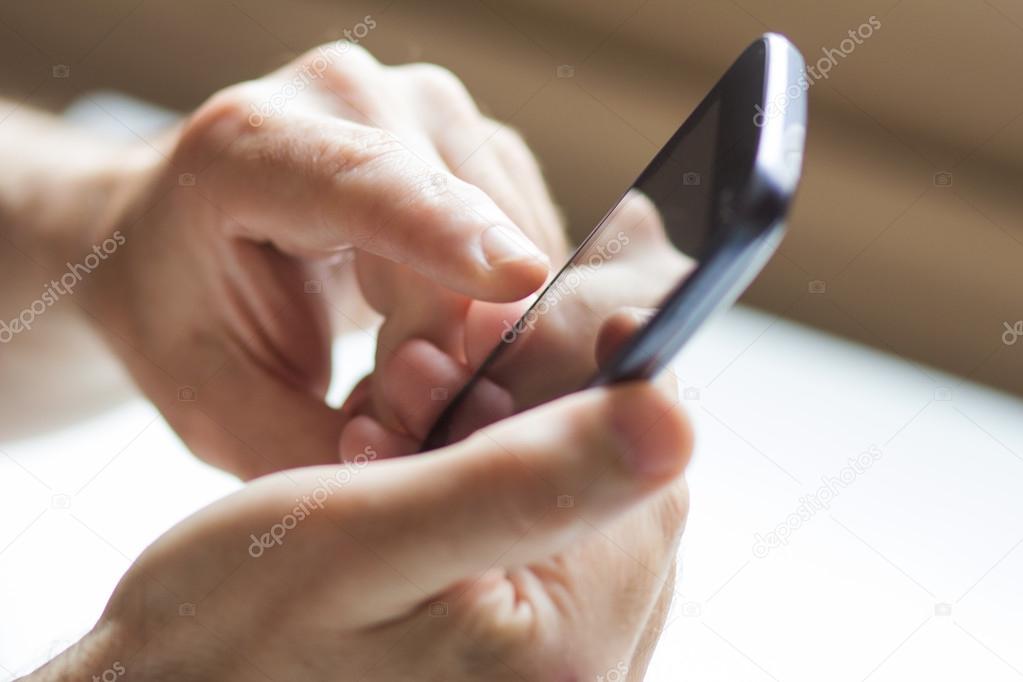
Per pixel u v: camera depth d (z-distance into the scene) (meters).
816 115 0.75
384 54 0.81
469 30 0.80
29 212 0.56
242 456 0.54
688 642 0.50
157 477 0.53
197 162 0.52
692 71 0.77
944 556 0.53
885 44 0.73
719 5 0.75
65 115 0.74
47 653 0.48
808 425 0.57
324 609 0.40
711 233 0.36
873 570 0.52
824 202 0.74
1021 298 0.69
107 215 0.55
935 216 0.73
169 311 0.54
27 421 0.55
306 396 0.53
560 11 0.79
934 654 0.50
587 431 0.37
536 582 0.41
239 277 0.52
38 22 0.83
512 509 0.38
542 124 0.78
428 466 0.38
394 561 0.39
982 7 0.69
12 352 0.55
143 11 0.83
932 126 0.74
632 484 0.38
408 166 0.47
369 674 0.41
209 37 0.82
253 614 0.40
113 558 0.50
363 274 0.52
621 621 0.43
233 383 0.53
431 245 0.46
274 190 0.50
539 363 0.41
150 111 0.81
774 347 0.61
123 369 0.55
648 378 0.37
